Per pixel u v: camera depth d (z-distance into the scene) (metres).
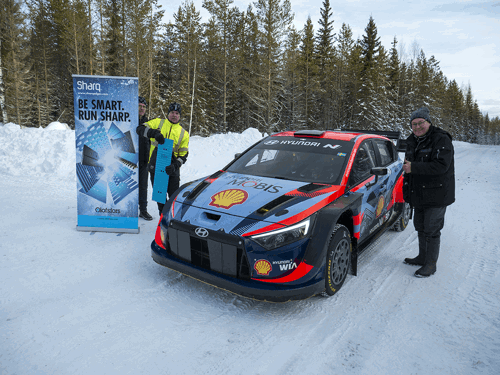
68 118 37.28
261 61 30.06
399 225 4.96
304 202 2.82
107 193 4.38
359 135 4.11
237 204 2.84
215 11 32.78
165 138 4.39
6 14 29.20
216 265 2.65
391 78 51.56
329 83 43.81
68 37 29.19
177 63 39.44
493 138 120.19
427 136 3.44
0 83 28.94
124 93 4.14
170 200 3.20
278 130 36.19
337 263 2.96
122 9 28.16
